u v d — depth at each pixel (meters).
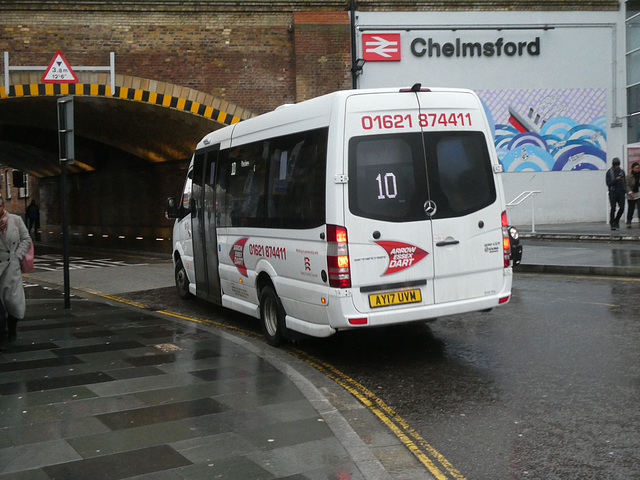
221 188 8.98
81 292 12.64
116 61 19.73
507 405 5.24
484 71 21.83
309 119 6.73
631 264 11.77
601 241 16.69
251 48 20.38
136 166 31.80
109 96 19.78
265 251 7.60
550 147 22.55
